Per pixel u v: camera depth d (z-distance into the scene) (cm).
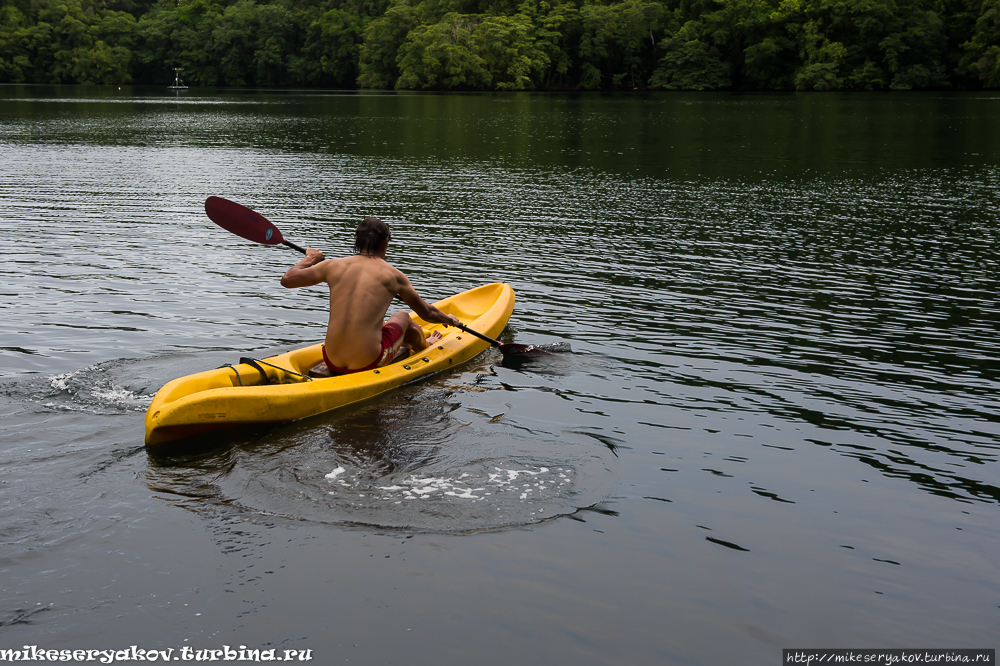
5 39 8250
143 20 9181
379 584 280
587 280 791
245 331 595
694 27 6881
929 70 5866
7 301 663
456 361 541
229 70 8619
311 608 266
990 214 1175
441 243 960
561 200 1300
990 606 285
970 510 354
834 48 5988
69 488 346
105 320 614
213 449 391
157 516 324
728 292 749
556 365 541
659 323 647
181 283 740
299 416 436
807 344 596
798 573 300
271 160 1847
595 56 7075
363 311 477
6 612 261
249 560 293
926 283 786
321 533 313
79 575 282
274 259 858
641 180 1546
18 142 2152
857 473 388
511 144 2284
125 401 446
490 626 260
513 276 805
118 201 1229
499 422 436
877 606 282
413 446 398
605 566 297
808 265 862
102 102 4606
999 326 645
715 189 1427
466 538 313
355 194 1350
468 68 6912
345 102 4897
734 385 507
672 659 249
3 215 1090
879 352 579
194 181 1472
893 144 2225
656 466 387
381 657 244
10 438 394
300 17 8669
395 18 7500
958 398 491
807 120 3170
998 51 5347
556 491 354
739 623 268
